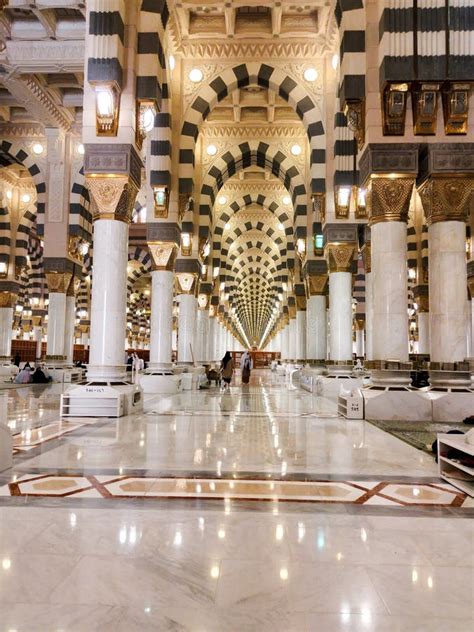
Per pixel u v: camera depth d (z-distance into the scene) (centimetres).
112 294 793
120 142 791
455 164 740
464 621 184
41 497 335
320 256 1498
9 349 1862
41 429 636
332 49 1253
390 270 759
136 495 341
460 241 751
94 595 200
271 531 276
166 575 219
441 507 323
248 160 1778
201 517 299
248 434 611
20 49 1170
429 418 747
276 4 1140
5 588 205
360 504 328
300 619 184
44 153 1600
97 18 773
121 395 768
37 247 2783
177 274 1544
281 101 1605
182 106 1299
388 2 718
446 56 710
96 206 799
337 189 1191
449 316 750
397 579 218
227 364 1386
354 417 760
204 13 1222
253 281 4631
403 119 742
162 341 1236
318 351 1485
